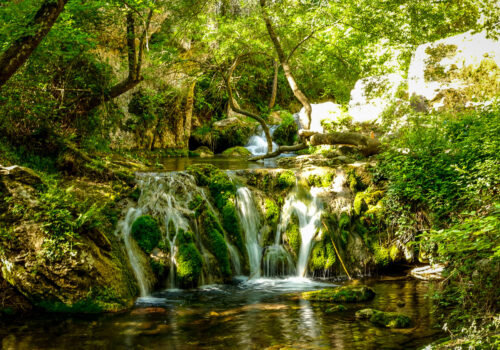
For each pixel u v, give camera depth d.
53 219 6.02
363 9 10.91
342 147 11.84
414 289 7.00
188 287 7.14
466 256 4.78
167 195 8.02
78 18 9.24
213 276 7.48
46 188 6.58
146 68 11.64
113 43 11.20
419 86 11.32
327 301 6.29
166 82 14.10
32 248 5.78
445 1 11.38
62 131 9.13
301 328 5.12
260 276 8.02
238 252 8.02
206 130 18.05
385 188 9.14
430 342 4.52
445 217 7.74
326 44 12.39
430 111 10.33
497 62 10.11
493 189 6.61
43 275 5.71
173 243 7.37
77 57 9.50
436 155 8.34
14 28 6.73
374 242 8.61
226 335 4.91
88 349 4.48
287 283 7.58
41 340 4.73
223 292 6.90
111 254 6.60
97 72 9.99
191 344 4.63
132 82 10.05
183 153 15.80
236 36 11.86
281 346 4.55
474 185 6.72
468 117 8.86
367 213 8.81
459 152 7.91
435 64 11.09
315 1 11.32
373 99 12.68
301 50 14.53
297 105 24.31
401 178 8.42
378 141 9.84
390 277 8.04
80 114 9.95
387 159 9.19
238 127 18.69
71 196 6.88
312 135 9.39
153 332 5.00
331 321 5.37
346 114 12.46
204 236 7.80
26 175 6.39
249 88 21.05
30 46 6.46
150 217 7.46
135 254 7.04
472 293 4.77
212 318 5.54
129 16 9.57
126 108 13.59
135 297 6.51
